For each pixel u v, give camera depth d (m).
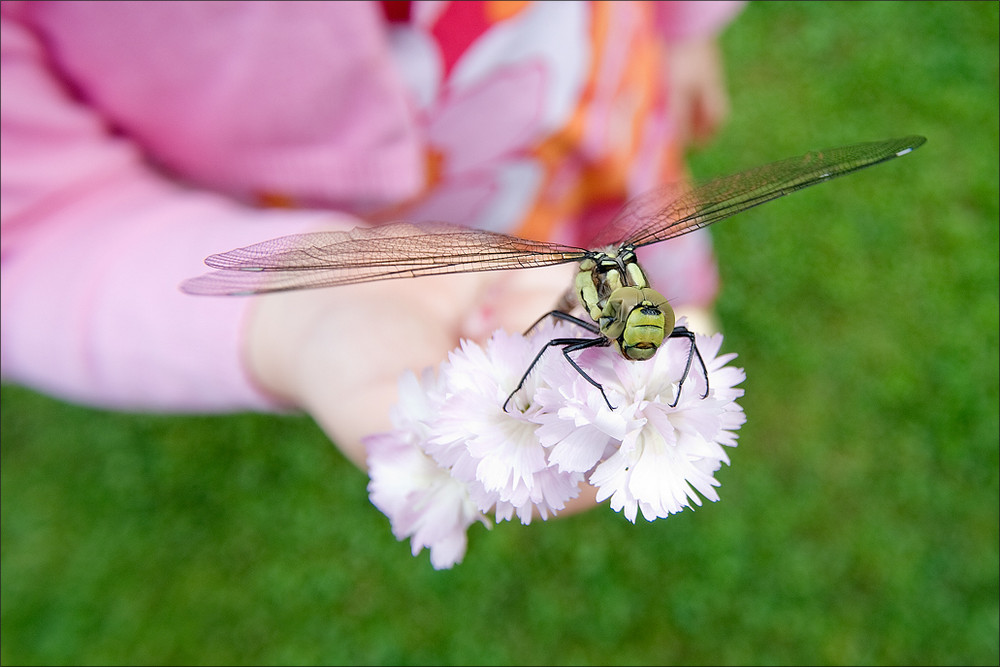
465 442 0.28
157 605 0.55
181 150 0.37
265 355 0.32
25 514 0.58
